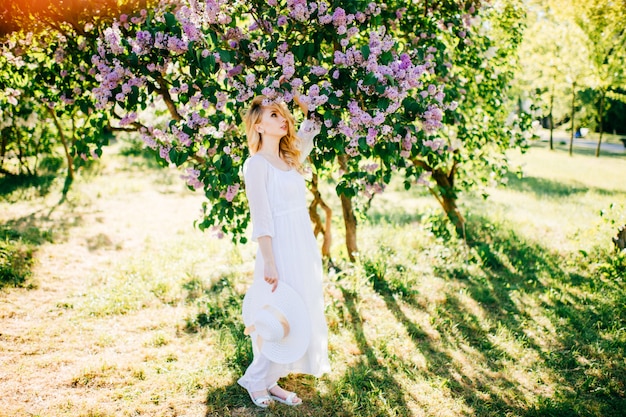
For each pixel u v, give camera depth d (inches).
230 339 141.8
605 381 125.3
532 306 170.6
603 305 166.7
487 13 213.6
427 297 177.5
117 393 115.9
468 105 215.5
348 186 139.4
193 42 110.3
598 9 428.8
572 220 277.6
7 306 162.2
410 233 249.0
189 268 204.2
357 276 179.8
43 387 118.1
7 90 168.2
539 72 657.6
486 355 138.3
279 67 119.0
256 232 100.3
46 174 406.6
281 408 111.0
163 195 357.4
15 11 134.3
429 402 115.3
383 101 110.3
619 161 600.4
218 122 122.7
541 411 111.3
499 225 260.1
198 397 115.4
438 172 232.4
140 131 138.0
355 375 124.3
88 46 140.6
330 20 113.9
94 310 161.6
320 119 116.3
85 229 261.3
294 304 102.2
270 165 103.4
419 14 158.6
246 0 121.2
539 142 891.4
